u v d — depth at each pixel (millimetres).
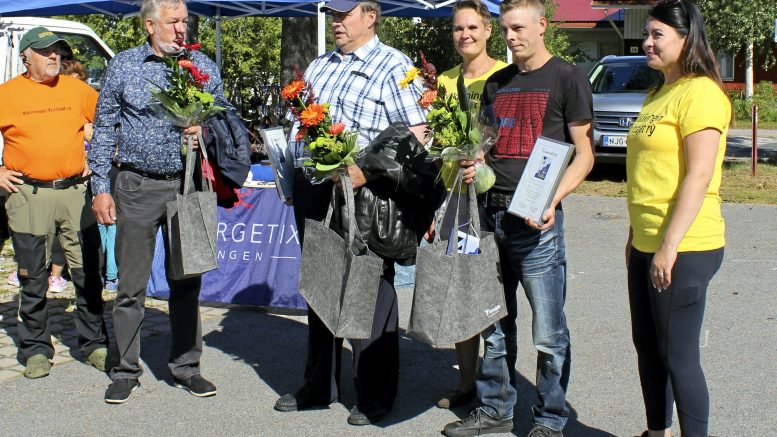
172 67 4270
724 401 4617
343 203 4215
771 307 6391
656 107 3518
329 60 4422
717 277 7281
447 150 3719
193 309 4840
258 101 15516
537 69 3906
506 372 4191
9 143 5039
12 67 8781
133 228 4602
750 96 26031
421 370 5211
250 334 5902
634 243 3627
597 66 14578
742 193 11656
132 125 4531
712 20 21188
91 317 5191
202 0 9430
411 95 4211
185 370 4875
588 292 6918
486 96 4090
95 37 9859
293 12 11180
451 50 19516
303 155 4332
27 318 5074
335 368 4672
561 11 30188
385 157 4020
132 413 4547
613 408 4562
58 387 4910
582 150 3805
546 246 3875
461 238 4023
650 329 3719
